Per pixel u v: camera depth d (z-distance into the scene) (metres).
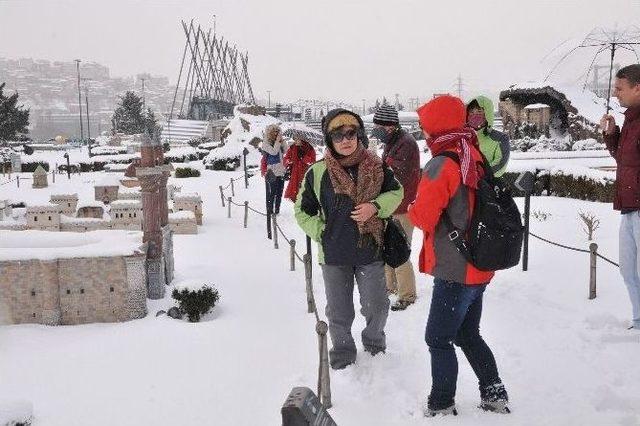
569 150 24.25
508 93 27.83
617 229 10.12
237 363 5.01
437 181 3.32
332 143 4.40
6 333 5.93
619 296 6.07
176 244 11.51
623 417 3.55
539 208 13.20
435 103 3.44
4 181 31.98
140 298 6.52
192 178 28.80
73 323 6.37
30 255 6.24
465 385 4.15
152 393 4.48
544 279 6.86
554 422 3.54
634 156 4.77
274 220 10.84
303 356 5.10
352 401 4.02
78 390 4.57
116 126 90.06
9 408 3.88
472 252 3.32
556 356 4.60
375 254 4.51
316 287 7.58
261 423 3.92
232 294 7.45
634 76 4.67
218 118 68.44
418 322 5.57
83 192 24.20
